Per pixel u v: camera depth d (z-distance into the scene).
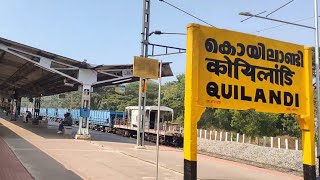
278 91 9.02
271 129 45.25
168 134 32.53
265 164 21.06
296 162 19.66
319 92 15.31
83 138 27.44
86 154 18.55
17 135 26.78
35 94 50.03
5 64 32.72
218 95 8.16
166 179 12.85
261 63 8.84
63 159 16.20
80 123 27.72
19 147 19.47
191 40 7.98
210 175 14.91
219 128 54.12
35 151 18.25
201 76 8.04
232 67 8.42
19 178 11.39
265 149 22.52
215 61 8.23
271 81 8.94
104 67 27.80
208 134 31.17
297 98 9.30
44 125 42.41
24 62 28.83
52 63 26.19
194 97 7.84
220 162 20.17
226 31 8.44
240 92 8.45
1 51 25.06
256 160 22.78
